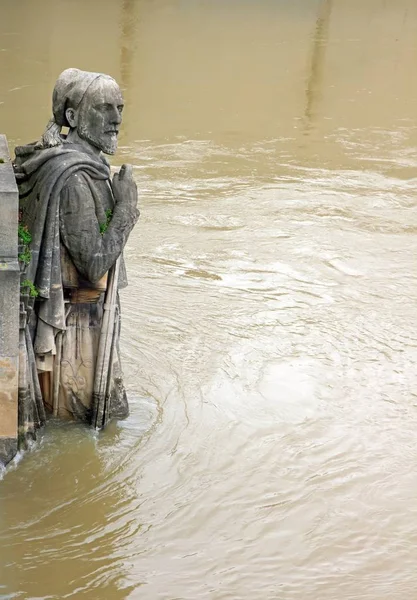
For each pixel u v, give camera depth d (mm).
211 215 13641
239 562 6879
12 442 7613
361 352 9992
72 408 8164
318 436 8477
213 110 19172
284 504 7547
